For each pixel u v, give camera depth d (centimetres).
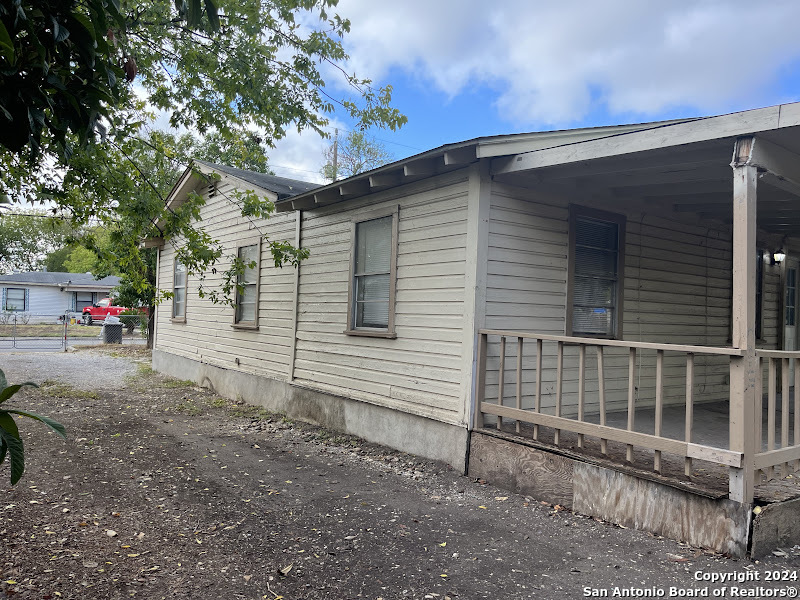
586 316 691
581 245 688
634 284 745
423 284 660
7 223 4975
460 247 608
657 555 395
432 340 642
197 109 751
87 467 576
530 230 628
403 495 527
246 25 705
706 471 452
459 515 476
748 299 394
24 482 516
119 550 382
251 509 476
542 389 641
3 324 3122
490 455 565
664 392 783
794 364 455
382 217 741
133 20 627
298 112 796
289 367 920
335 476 587
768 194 562
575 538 427
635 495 446
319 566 371
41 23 224
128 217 689
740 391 392
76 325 3331
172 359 1371
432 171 629
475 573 365
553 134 567
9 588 319
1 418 158
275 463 632
